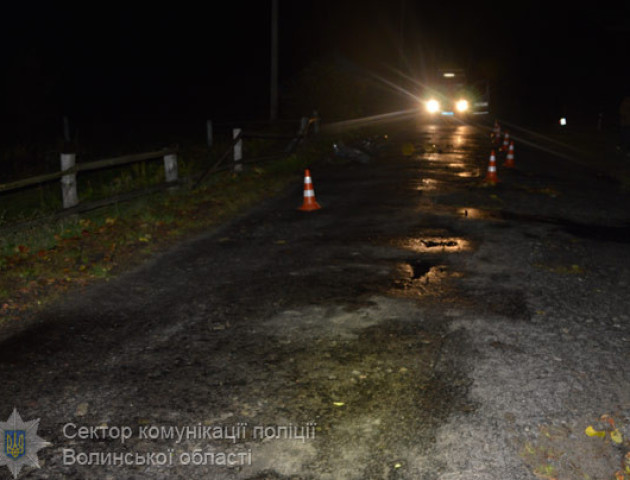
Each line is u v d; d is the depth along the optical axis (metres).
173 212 9.98
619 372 4.35
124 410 3.89
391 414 3.81
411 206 10.65
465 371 4.37
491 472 3.25
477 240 8.27
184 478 3.23
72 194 8.57
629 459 3.36
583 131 31.09
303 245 8.09
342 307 5.70
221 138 23.50
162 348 4.82
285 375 4.34
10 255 7.21
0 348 4.83
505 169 16.03
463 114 36.16
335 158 17.89
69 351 4.78
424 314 5.50
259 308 5.71
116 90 36.66
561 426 3.67
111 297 6.04
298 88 37.69
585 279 6.57
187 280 6.60
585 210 10.59
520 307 5.67
